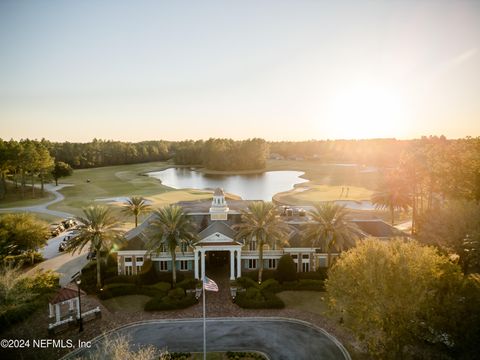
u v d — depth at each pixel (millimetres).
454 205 58281
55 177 158250
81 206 112438
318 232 54594
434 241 57438
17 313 42844
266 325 43594
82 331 41969
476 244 50312
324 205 57062
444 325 31719
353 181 180750
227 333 41719
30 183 161375
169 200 123938
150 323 44062
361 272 35875
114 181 182125
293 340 40188
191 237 54031
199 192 144500
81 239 52156
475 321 30375
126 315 46062
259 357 36812
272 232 52875
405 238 61219
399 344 32688
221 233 56250
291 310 47531
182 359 36469
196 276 56656
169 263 59500
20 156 125188
